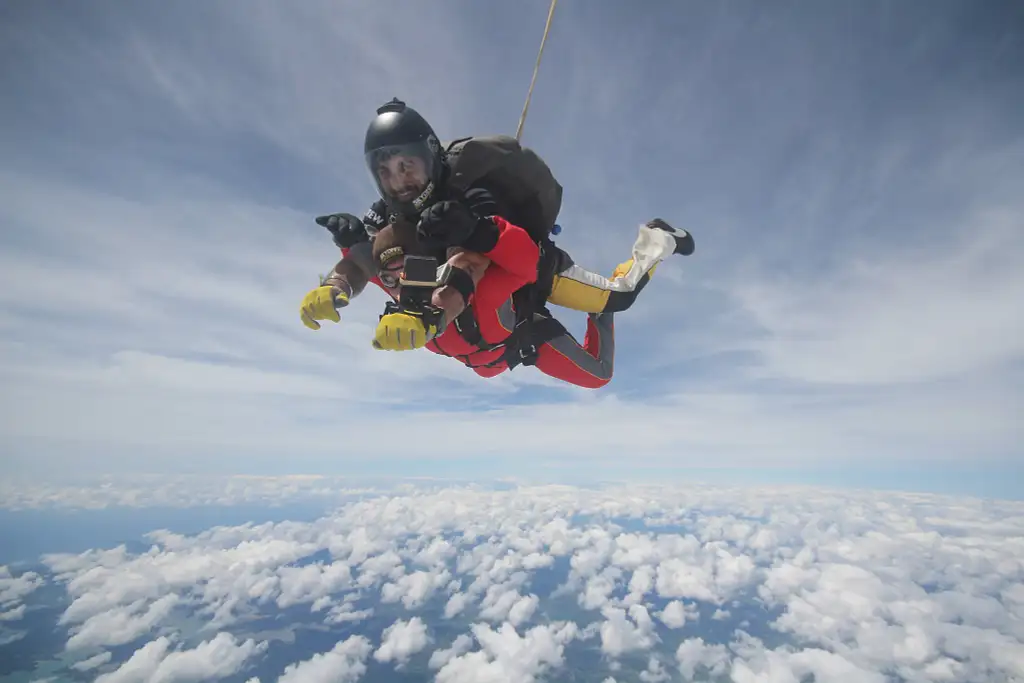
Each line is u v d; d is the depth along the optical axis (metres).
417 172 2.19
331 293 2.10
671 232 3.52
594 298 3.16
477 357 3.14
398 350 1.92
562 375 3.66
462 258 2.27
